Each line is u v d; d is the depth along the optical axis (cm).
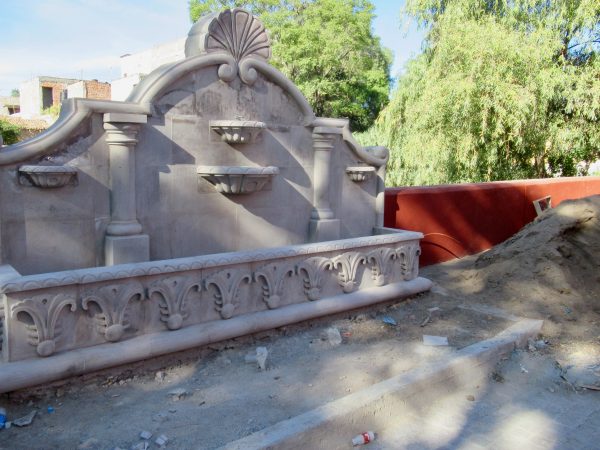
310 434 331
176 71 493
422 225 809
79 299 380
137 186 487
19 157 426
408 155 1393
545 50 1252
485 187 895
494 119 1267
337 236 641
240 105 551
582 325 589
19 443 317
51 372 363
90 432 332
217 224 548
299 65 3058
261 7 3334
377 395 377
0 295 389
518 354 507
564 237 731
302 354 468
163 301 422
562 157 1491
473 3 1416
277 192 595
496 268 710
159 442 318
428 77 1398
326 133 612
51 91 4422
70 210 458
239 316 469
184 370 426
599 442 370
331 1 3134
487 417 400
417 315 586
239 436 331
